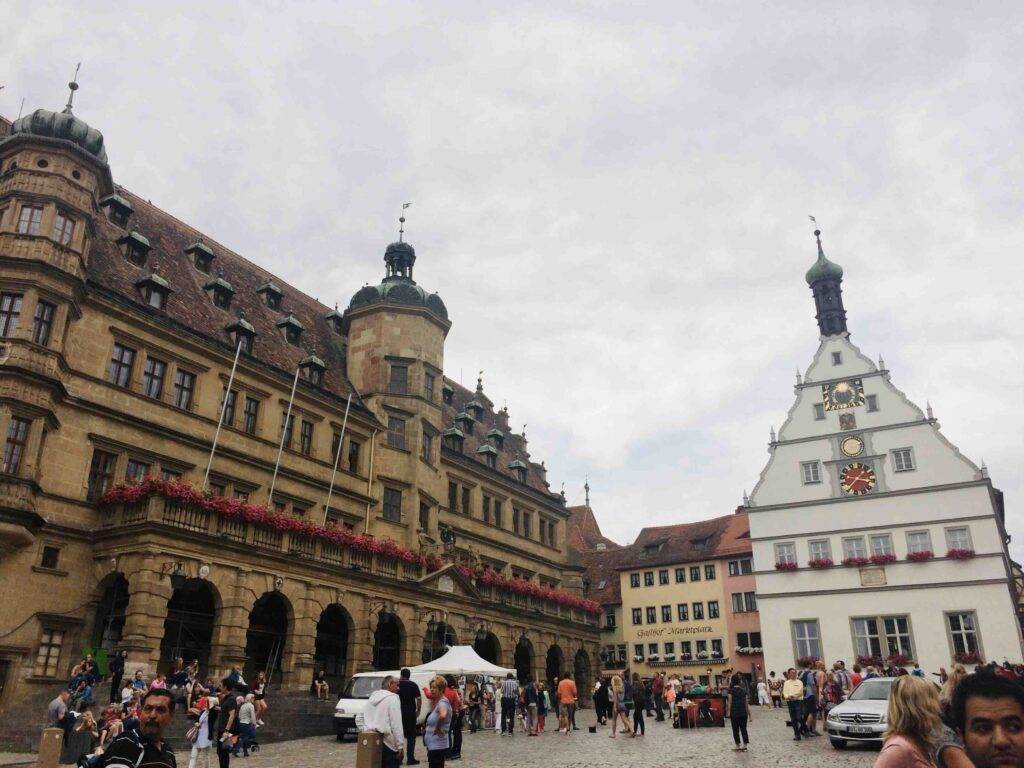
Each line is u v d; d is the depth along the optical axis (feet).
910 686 18.66
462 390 214.07
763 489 176.86
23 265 94.63
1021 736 14.61
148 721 19.93
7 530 87.51
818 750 66.95
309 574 110.42
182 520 96.32
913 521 160.97
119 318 108.17
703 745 73.67
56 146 102.83
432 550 151.02
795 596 167.22
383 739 42.14
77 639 94.22
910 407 167.53
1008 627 147.33
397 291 161.99
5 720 80.53
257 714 86.17
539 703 98.48
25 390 91.61
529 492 199.72
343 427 135.33
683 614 212.84
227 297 133.90
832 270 186.50
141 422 106.93
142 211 136.87
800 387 180.14
